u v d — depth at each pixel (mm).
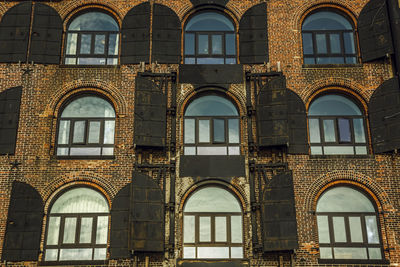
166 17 24250
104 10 24672
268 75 23312
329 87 23438
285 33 24203
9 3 24625
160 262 20781
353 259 20906
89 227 21594
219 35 24578
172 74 23188
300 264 20734
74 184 21938
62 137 22828
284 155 22141
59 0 24609
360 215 21734
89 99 23406
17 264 20781
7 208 21547
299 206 21469
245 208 21562
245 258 20766
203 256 21250
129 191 21578
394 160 22094
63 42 24281
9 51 23688
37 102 23047
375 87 23281
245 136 22609
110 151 22641
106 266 20750
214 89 23344
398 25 23438
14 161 22094
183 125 22953
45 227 21469
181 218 21578
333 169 22016
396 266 20750
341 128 23078
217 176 21875
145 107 22453
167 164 21984
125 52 23781
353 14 24594
